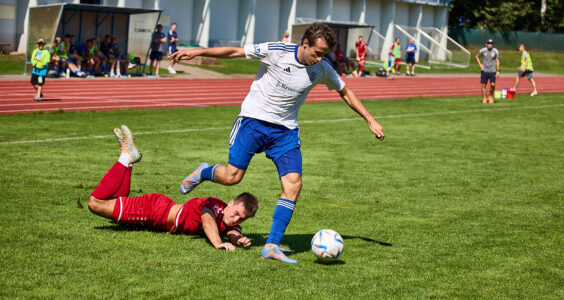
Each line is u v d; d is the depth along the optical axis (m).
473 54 52.06
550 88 29.52
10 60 26.02
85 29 24.25
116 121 13.77
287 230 6.04
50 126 12.61
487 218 6.73
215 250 5.17
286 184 5.03
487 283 4.66
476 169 9.70
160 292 4.20
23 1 28.50
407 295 4.34
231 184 5.27
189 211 5.45
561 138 13.34
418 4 45.84
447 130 14.23
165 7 33.44
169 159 9.61
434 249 5.51
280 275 4.63
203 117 15.09
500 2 55.00
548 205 7.43
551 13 59.16
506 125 15.32
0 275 4.37
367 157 10.53
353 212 6.84
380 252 5.36
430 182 8.64
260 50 4.92
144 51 24.86
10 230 5.45
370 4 43.56
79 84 21.20
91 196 5.48
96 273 4.50
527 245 5.71
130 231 5.62
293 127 5.13
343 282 4.55
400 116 16.75
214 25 36.03
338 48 31.25
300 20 37.84
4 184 7.33
